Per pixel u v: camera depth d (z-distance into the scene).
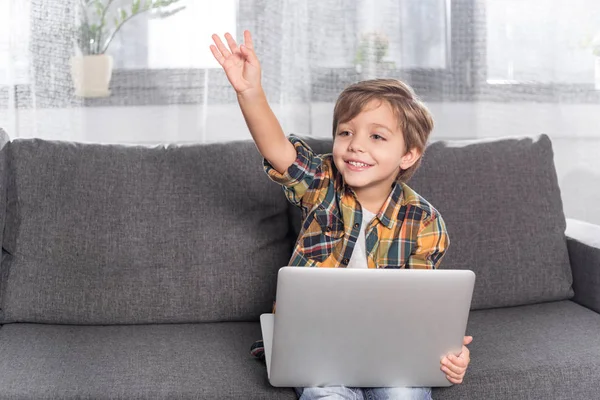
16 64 2.45
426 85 2.63
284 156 1.69
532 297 2.05
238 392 1.57
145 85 2.52
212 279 1.94
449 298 1.46
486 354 1.73
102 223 1.94
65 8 2.46
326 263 1.74
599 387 1.69
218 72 2.54
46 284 1.90
